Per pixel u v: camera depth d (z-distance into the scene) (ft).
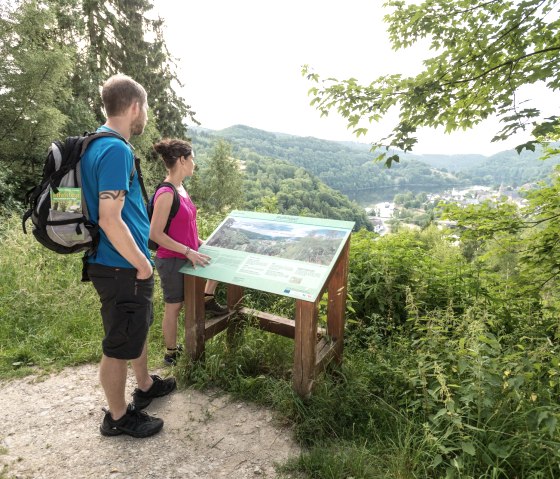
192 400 8.20
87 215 6.03
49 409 7.93
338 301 8.74
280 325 9.33
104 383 6.75
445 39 13.57
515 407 6.50
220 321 9.61
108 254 6.24
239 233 9.52
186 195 9.21
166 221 8.45
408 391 7.59
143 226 6.84
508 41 11.73
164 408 7.94
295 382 7.69
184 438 7.06
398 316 11.61
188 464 6.42
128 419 7.07
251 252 8.68
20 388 8.69
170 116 73.82
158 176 65.72
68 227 5.79
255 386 8.43
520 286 13.06
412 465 6.07
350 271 13.03
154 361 9.82
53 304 12.43
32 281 13.39
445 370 7.34
